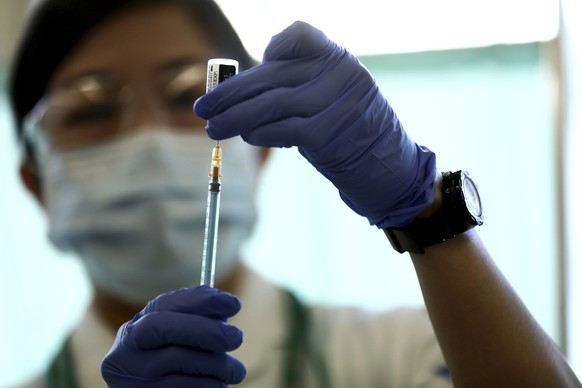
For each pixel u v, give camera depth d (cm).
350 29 252
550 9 246
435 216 95
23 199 263
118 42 202
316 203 259
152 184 204
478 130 247
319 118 92
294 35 94
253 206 211
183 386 92
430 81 249
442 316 98
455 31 248
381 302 240
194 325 90
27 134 215
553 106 247
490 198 249
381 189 97
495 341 95
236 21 237
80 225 209
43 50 202
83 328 208
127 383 94
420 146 102
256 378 191
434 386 186
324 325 201
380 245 255
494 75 247
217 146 94
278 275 257
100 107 205
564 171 248
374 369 193
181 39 202
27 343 262
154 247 207
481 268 96
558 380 97
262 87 92
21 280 264
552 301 249
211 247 94
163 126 204
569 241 250
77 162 207
